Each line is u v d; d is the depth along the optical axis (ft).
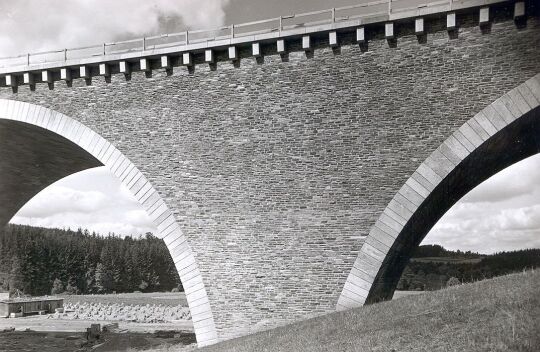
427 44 56.24
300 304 59.00
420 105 56.24
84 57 70.59
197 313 63.31
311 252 59.31
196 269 64.03
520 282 41.39
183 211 65.57
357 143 58.59
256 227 61.98
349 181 58.65
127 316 204.33
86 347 113.39
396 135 57.00
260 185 62.34
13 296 303.48
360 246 57.47
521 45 52.39
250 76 63.87
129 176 68.49
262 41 62.44
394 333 37.29
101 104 71.00
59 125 72.79
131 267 442.91
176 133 66.95
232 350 48.39
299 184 60.70
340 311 54.70
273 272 60.59
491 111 53.11
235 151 63.93
